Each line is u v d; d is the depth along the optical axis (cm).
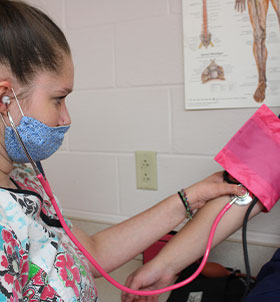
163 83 112
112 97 121
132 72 116
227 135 105
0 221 57
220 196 84
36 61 58
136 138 119
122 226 91
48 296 62
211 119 107
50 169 137
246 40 98
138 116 118
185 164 113
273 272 70
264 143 79
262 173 78
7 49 56
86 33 121
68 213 136
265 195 77
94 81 123
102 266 87
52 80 61
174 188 116
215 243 82
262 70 98
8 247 55
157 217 89
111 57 119
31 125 61
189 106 108
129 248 89
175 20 107
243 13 98
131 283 83
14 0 62
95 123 126
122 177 124
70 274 66
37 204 66
